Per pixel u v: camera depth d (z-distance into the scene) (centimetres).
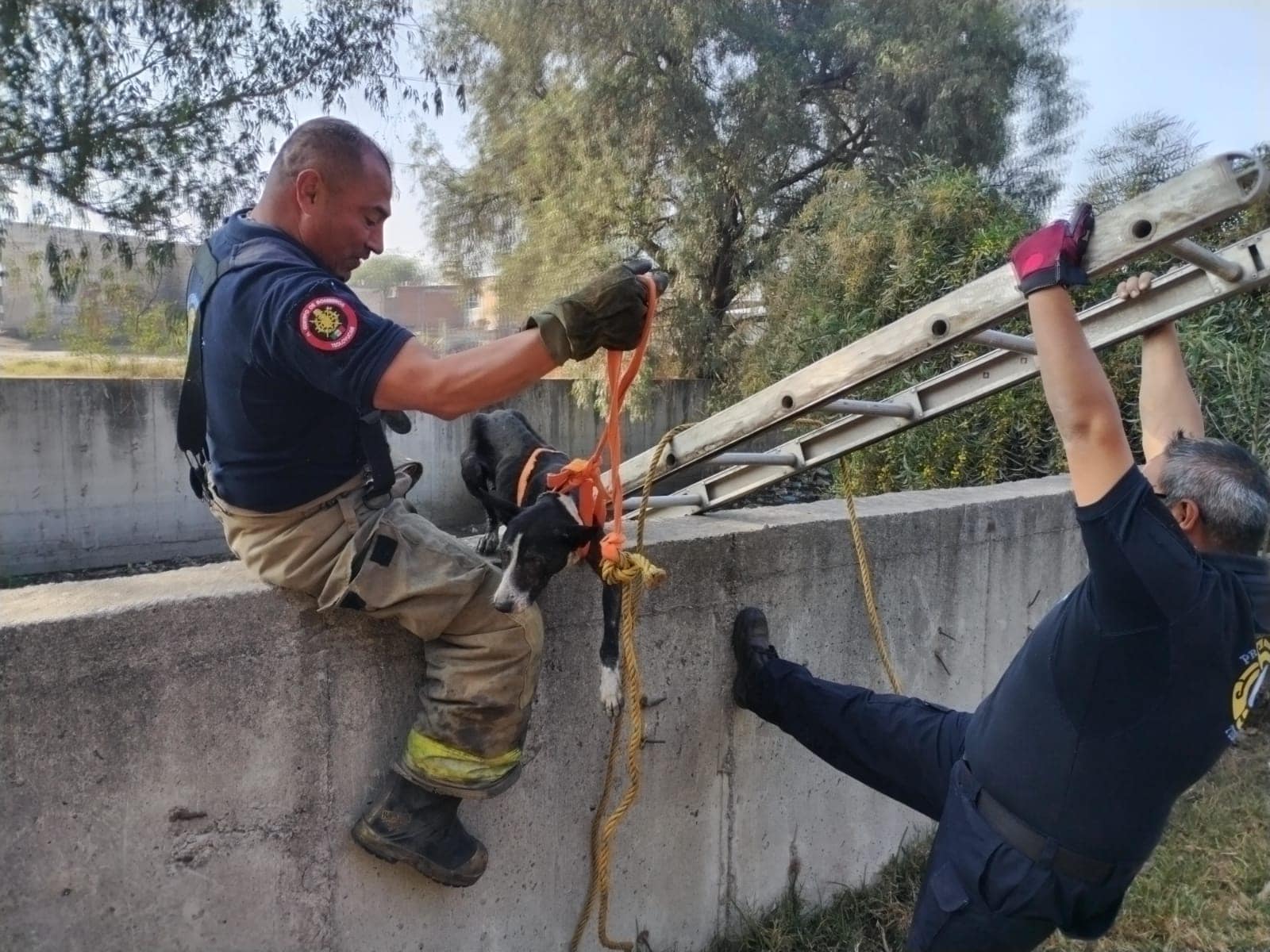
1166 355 248
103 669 188
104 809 191
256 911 211
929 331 227
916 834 372
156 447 1009
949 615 371
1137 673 185
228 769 204
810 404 254
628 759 251
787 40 1412
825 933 317
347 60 895
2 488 924
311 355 168
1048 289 186
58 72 798
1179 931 317
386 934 232
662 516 331
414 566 204
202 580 213
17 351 1216
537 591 220
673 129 1311
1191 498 197
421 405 169
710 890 304
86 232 912
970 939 210
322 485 196
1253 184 175
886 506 359
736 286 1360
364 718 222
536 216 1415
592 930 274
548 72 1419
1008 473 624
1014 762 205
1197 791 402
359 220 195
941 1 1448
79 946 190
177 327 996
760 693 285
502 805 249
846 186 1010
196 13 821
